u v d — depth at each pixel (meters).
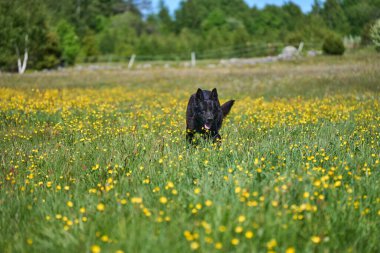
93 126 10.62
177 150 7.08
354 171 5.72
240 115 12.02
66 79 29.36
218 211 4.11
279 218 4.07
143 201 4.80
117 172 6.03
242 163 6.01
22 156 7.39
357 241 3.99
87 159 7.05
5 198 5.16
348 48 44.56
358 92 17.56
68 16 84.19
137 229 3.98
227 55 58.91
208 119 7.98
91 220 4.36
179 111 12.88
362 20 79.06
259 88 21.39
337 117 11.05
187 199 4.84
